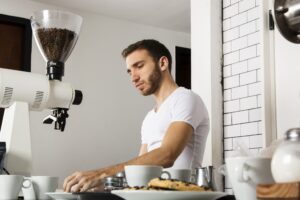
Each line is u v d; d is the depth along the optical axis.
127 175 1.15
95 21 4.09
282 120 2.37
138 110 4.20
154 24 4.32
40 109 1.72
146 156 1.58
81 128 3.90
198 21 2.85
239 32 2.65
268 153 1.02
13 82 1.63
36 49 3.77
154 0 3.76
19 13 3.73
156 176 1.14
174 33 4.47
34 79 1.69
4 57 3.71
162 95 1.99
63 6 3.91
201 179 1.23
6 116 1.68
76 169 3.83
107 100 4.05
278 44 2.43
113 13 4.08
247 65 2.57
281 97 2.38
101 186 1.40
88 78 3.98
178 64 4.47
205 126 1.90
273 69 2.45
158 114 1.91
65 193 1.22
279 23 2.22
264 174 0.87
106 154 3.99
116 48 4.16
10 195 1.27
